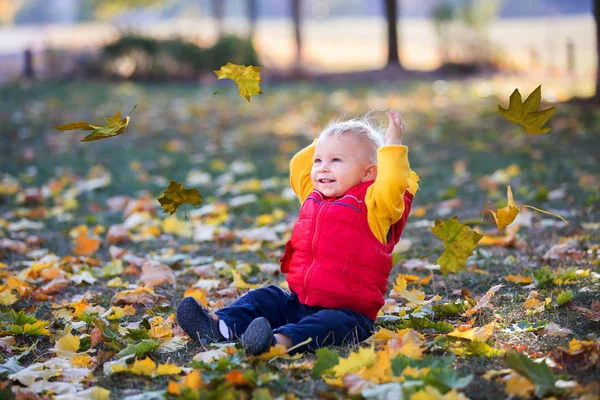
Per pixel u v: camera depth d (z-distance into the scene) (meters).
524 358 2.50
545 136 10.03
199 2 52.72
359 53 31.50
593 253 4.30
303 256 3.04
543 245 4.66
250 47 20.30
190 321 3.01
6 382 2.67
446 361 2.54
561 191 6.29
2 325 3.32
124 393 2.57
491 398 2.41
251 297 3.11
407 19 66.81
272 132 11.20
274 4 75.19
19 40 35.34
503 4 60.12
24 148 9.77
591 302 3.42
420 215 5.78
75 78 18.16
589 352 2.67
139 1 33.53
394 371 2.51
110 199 6.75
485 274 4.09
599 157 8.31
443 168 8.08
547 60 23.23
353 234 2.97
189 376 2.48
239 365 2.68
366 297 2.96
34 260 4.79
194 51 19.09
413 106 13.91
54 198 6.93
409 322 3.12
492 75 20.00
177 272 4.45
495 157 8.69
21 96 14.32
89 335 3.18
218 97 15.27
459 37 21.80
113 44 18.67
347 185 3.05
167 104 14.15
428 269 4.27
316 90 16.86
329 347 2.90
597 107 12.30
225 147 9.98
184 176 8.06
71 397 2.45
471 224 5.45
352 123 3.18
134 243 5.30
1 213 6.39
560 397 2.36
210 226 5.48
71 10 70.69
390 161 2.92
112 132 2.69
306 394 2.47
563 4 54.69
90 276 4.25
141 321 3.38
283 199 6.48
